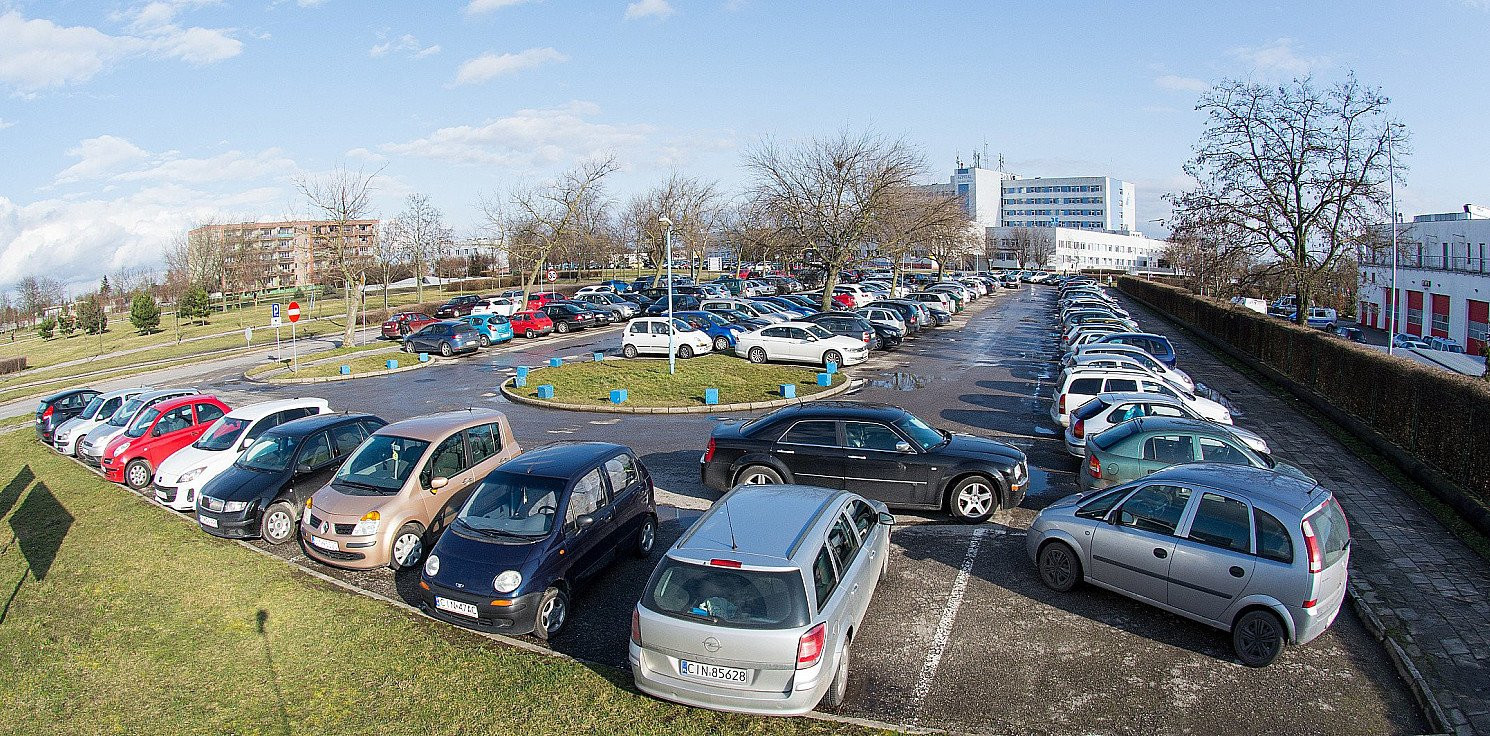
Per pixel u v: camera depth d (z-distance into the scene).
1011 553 9.84
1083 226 143.00
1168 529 7.77
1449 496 11.30
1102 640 7.64
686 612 6.06
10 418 26.70
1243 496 7.37
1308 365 20.86
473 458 10.74
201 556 10.46
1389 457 13.83
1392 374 14.76
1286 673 7.04
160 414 15.23
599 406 20.34
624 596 8.87
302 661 7.57
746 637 5.85
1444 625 7.80
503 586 7.64
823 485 11.19
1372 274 45.72
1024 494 11.10
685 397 21.30
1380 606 8.23
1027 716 6.44
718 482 11.62
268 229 98.81
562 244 56.88
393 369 28.98
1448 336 42.72
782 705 5.84
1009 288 80.88
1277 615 6.97
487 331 34.44
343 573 9.76
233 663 7.62
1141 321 45.94
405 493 9.80
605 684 6.85
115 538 11.59
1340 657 7.34
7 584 10.38
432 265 85.38
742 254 65.56
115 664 7.79
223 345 44.84
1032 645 7.56
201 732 6.55
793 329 26.28
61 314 72.88
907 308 36.88
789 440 11.39
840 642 6.40
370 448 10.44
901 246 42.56
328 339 44.19
